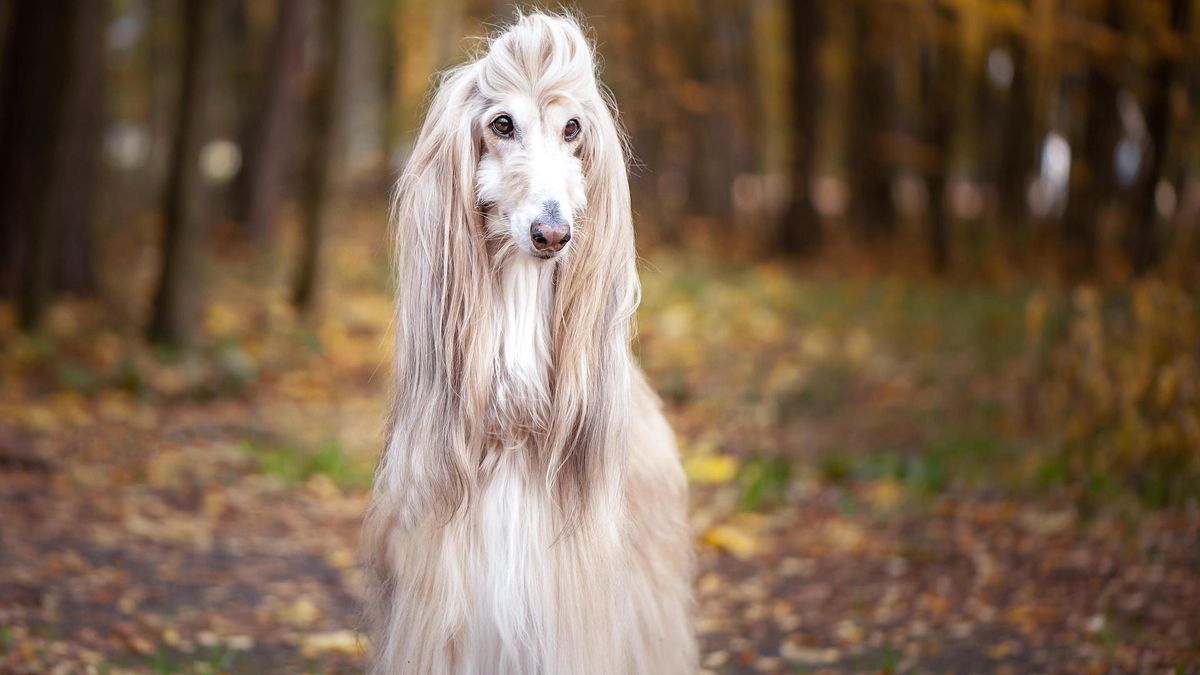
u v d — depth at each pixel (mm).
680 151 24906
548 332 3242
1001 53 18828
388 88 24984
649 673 3580
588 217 3215
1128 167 17656
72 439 8688
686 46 23188
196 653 5250
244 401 10484
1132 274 12938
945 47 19531
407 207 3248
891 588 6207
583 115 3191
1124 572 6027
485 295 3174
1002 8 14148
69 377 10234
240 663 5176
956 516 7336
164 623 5574
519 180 3084
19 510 6977
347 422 9969
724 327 14422
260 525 7340
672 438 4031
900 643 5426
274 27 19750
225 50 22281
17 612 5402
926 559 6594
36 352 10977
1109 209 17281
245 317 13703
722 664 5258
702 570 6645
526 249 3066
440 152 3180
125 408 9734
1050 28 14047
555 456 3223
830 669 5164
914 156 20375
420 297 3213
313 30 19891
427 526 3260
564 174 3096
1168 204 12922
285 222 22656
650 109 22328
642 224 22922
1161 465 7145
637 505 3633
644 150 23375
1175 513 6777
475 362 3172
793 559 6789
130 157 26500
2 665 4711
